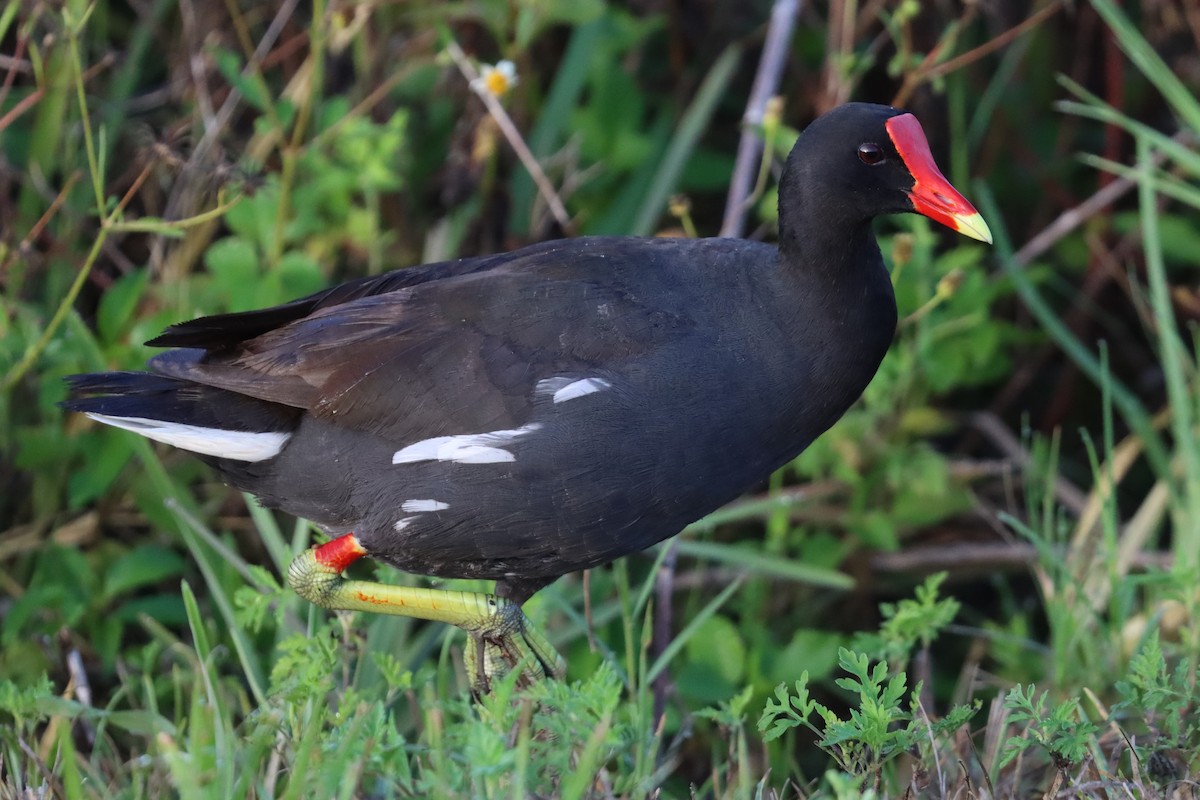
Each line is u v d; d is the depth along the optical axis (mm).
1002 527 10414
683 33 12258
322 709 6262
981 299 10219
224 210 8195
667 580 9094
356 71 11117
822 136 7027
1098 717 7762
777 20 10500
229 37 11070
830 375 7105
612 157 11180
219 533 10438
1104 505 8562
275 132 9445
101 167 8242
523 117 11273
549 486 6898
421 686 7934
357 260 10875
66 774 5840
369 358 7090
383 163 10180
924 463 10180
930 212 6934
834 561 10312
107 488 9812
